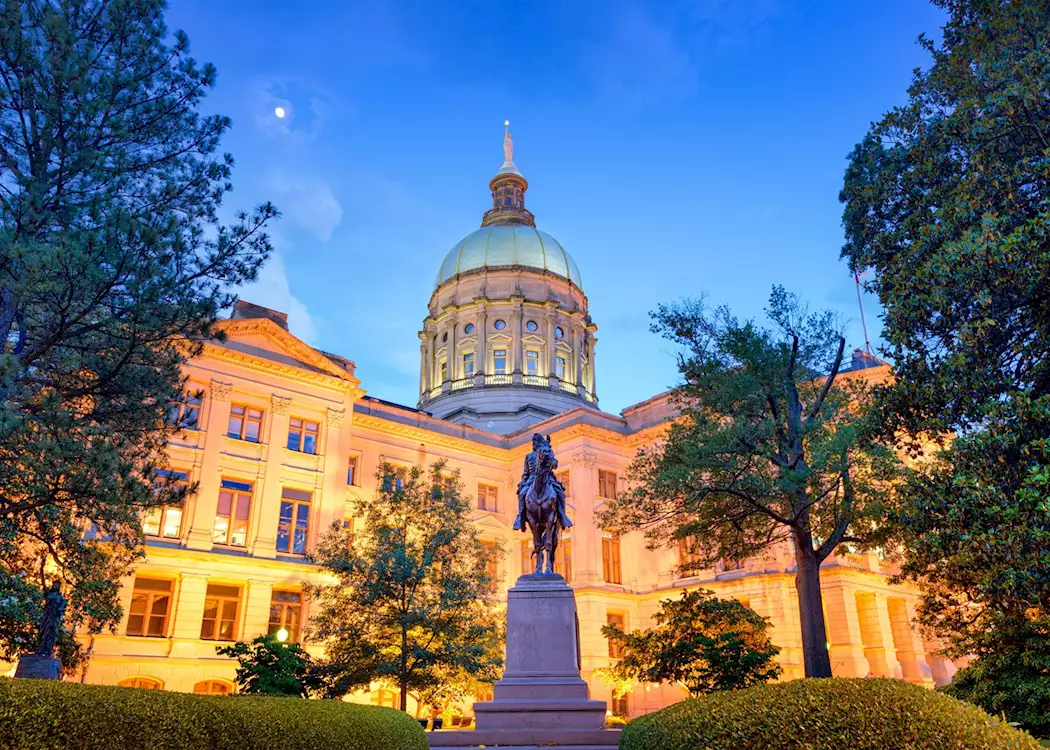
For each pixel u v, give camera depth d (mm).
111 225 15289
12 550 20172
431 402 66625
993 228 12359
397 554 28297
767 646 26828
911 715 6352
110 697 6809
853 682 6961
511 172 82188
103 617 22125
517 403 62812
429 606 28625
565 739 14828
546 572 18109
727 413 25609
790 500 23328
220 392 40062
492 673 28703
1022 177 13531
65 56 16625
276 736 8312
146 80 18094
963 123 15008
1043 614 13102
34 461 16094
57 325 16391
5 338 16469
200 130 18781
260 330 42438
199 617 35969
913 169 16500
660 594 45938
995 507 11062
